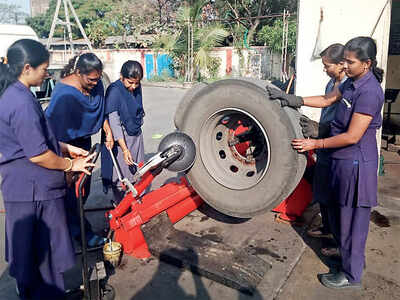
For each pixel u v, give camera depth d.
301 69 4.70
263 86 2.59
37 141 1.91
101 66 2.77
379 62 4.32
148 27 27.39
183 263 2.73
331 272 2.66
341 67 2.74
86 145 3.14
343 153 2.37
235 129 3.12
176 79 20.34
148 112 10.07
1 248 3.17
